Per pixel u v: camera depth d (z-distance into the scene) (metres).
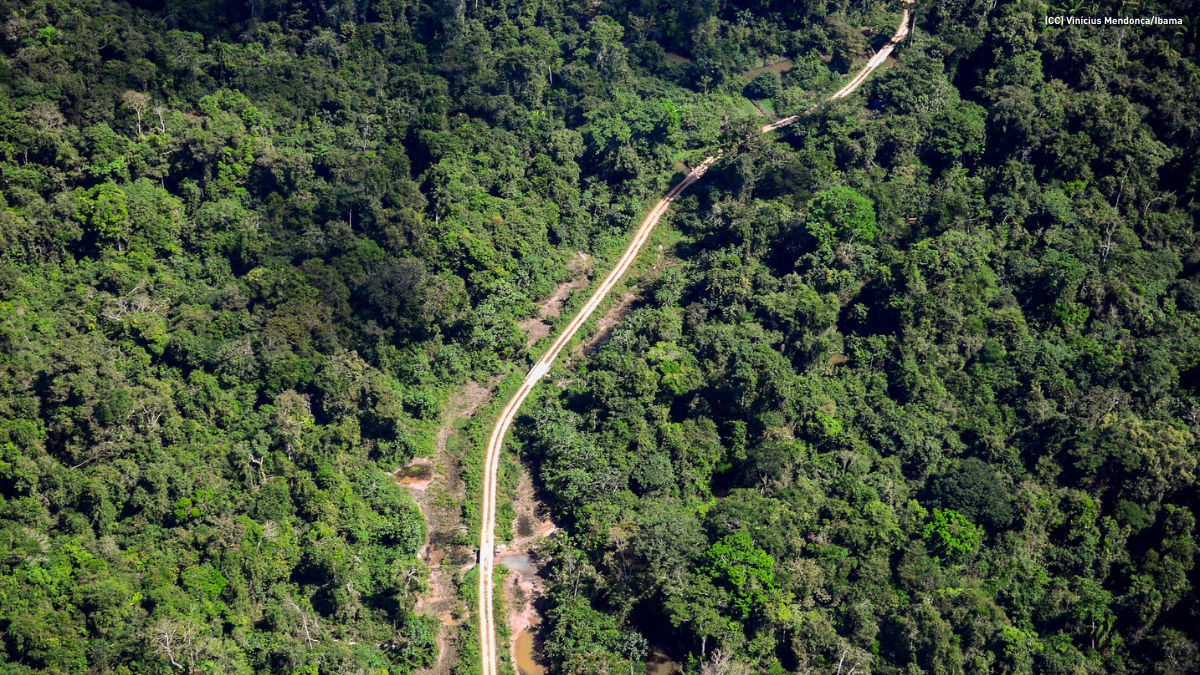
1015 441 184.25
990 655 157.88
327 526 168.00
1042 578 167.50
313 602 163.12
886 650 159.38
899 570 167.00
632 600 161.38
